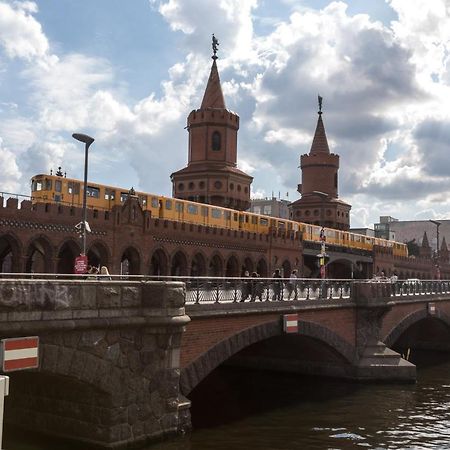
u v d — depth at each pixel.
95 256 48.81
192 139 73.06
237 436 21.33
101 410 17.14
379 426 23.58
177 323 18.44
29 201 39.59
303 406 27.09
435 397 29.53
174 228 51.47
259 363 36.94
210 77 75.25
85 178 28.14
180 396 19.73
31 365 14.58
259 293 25.69
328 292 31.73
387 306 35.06
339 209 92.00
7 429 18.88
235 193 71.50
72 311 15.67
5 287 14.05
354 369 33.31
